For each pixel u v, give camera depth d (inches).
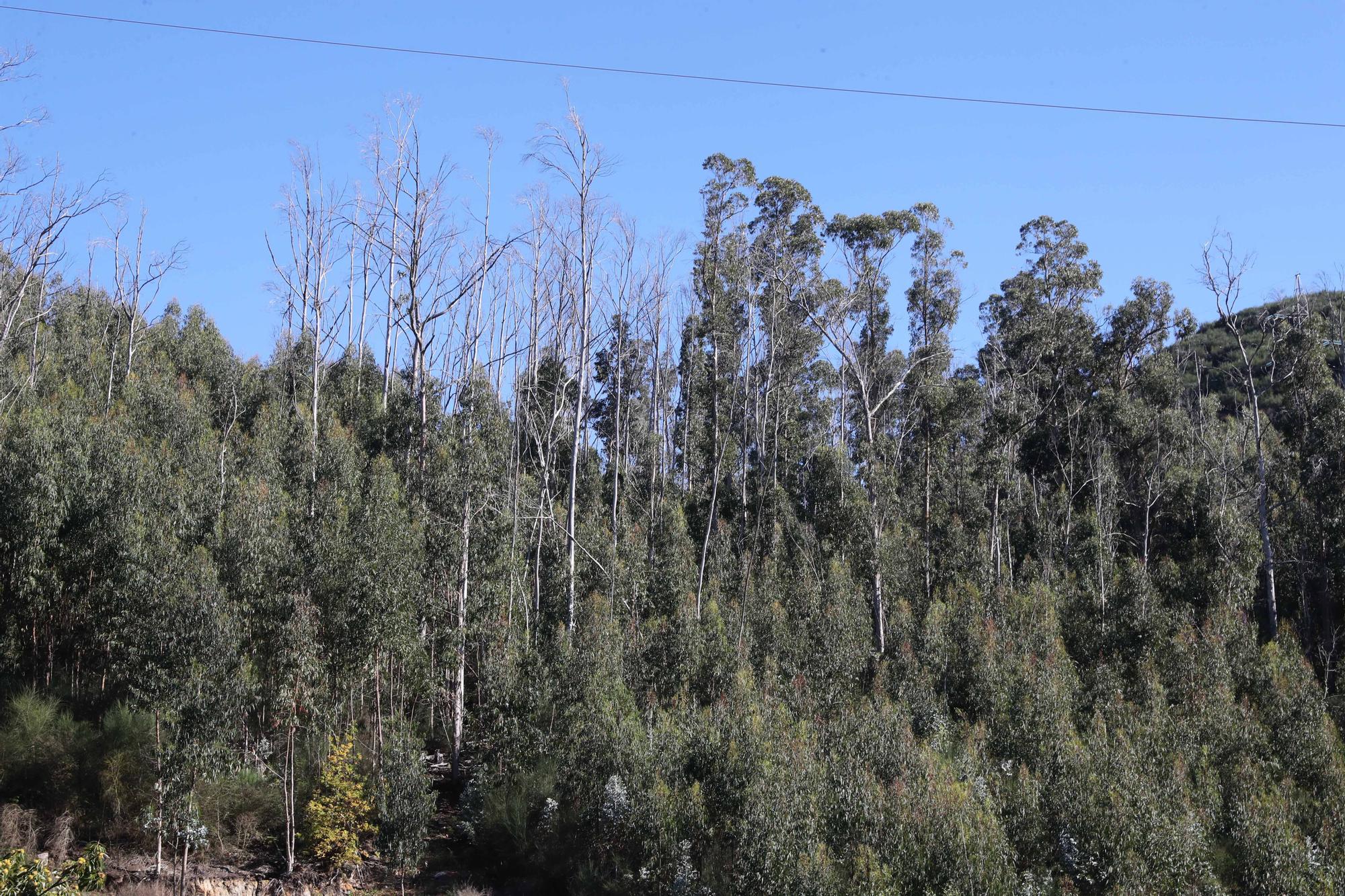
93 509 1182.3
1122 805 871.1
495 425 1549.0
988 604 1499.8
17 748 1066.7
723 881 909.8
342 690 1168.8
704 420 2343.8
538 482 1678.2
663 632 1288.1
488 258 1525.6
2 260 1710.1
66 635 1226.6
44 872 567.8
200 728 1019.3
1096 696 1202.6
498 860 1106.7
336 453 1390.3
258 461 1397.6
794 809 897.5
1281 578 1662.2
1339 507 1536.7
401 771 1063.0
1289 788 999.6
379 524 1184.8
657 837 956.0
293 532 1192.8
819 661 1322.6
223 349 2122.3
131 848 1061.1
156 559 1067.3
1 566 1155.3
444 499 1320.1
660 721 1082.7
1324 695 1214.9
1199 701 1160.2
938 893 828.0
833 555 1660.9
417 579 1214.9
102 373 1647.4
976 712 1243.2
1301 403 1637.6
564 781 1087.6
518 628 1349.7
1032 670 1193.4
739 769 943.0
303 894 1037.2
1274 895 858.8
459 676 1270.9
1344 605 1565.0
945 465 2098.9
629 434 2268.7
